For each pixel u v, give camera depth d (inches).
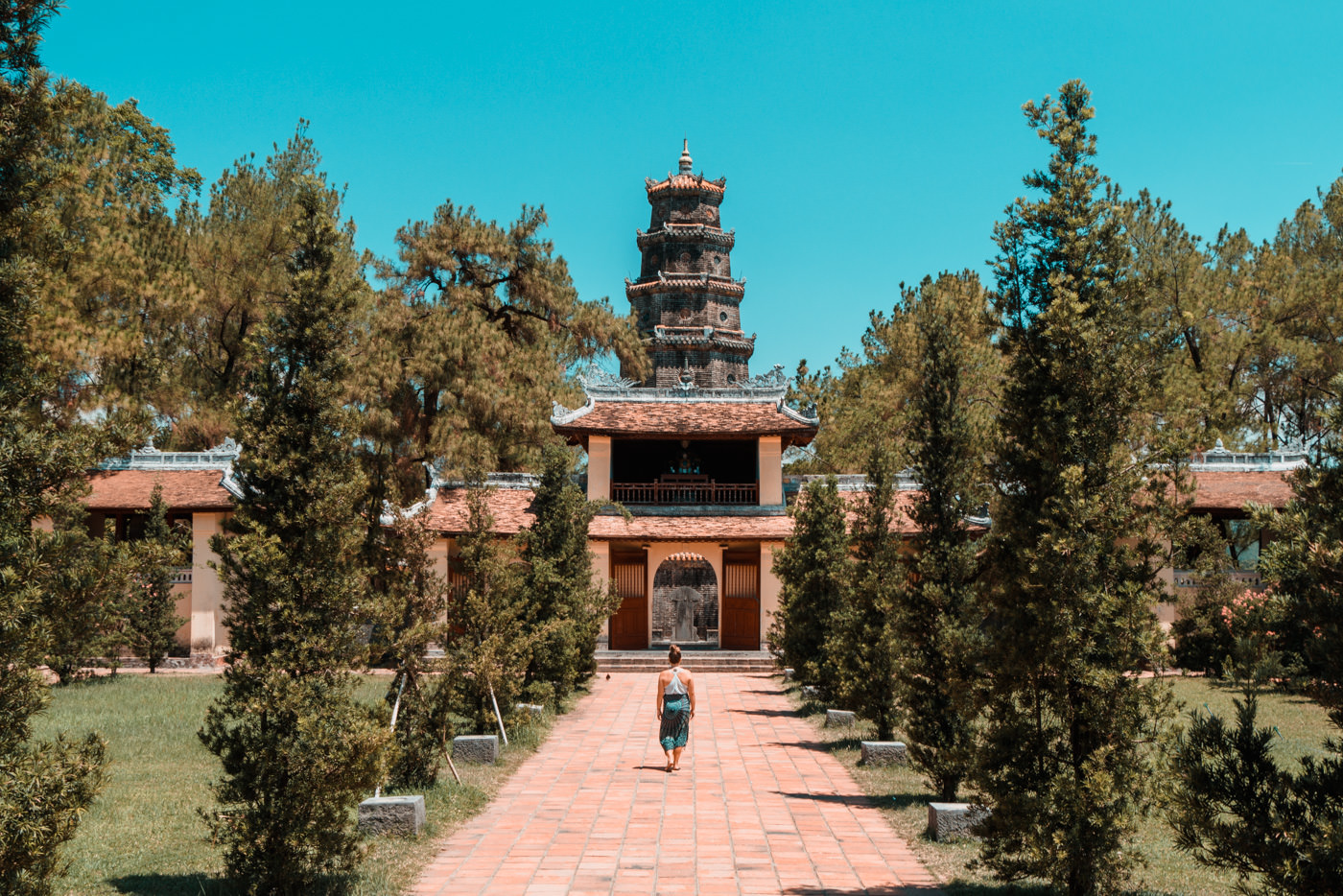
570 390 1610.5
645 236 2361.0
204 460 1337.4
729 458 1562.5
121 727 766.5
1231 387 1578.5
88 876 397.1
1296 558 258.4
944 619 518.3
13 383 299.4
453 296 1643.7
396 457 1456.7
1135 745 347.6
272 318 406.9
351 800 365.7
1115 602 339.6
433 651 1043.3
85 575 305.6
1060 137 391.9
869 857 430.6
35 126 303.9
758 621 1376.7
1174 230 1547.7
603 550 1384.1
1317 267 1679.4
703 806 526.9
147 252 1252.5
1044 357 379.6
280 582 374.9
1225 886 397.1
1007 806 342.0
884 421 1572.3
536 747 704.4
